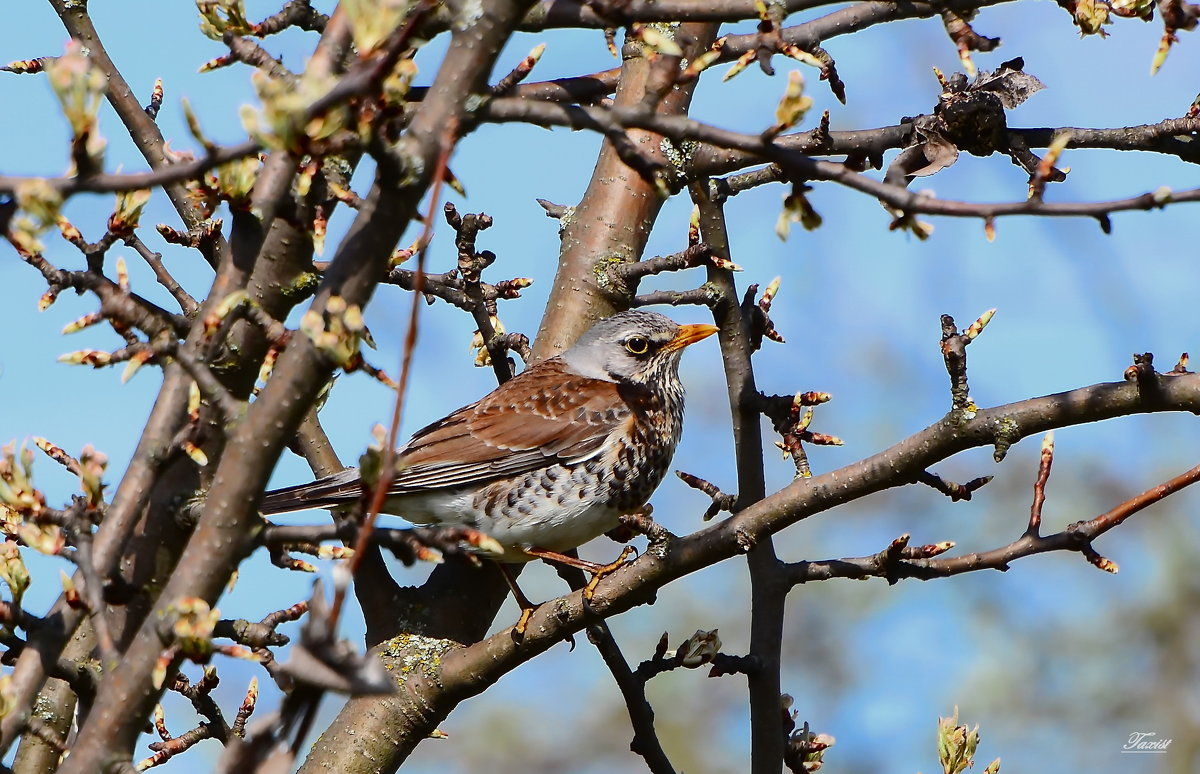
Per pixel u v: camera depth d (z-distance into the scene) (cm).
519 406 1320
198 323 717
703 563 909
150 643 614
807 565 981
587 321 1280
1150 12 844
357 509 647
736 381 1044
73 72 567
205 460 705
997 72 1076
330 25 747
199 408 703
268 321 695
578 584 1291
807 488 890
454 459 1290
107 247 696
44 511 682
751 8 694
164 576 848
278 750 547
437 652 1012
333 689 536
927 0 785
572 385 1337
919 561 923
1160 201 613
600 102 947
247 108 571
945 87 1085
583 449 1305
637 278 1274
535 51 701
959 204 633
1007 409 861
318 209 770
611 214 1280
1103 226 623
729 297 1066
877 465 880
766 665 998
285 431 629
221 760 550
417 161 616
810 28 871
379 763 994
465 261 1087
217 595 630
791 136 1104
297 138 582
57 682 927
